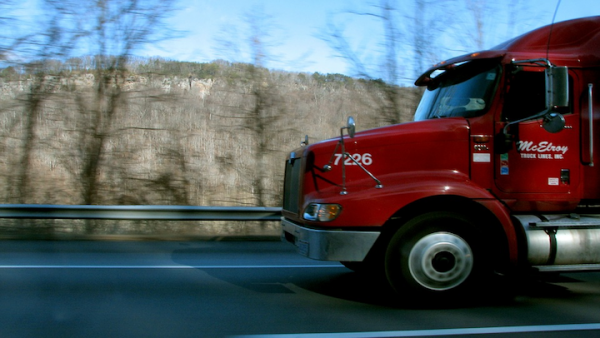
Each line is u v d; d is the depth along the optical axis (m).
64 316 4.98
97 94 12.83
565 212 5.80
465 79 6.11
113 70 12.88
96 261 7.80
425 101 6.68
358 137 5.68
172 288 6.18
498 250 5.48
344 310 5.29
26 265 7.35
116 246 9.30
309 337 4.43
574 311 5.28
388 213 5.21
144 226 11.05
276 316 5.06
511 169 5.66
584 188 5.81
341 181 5.58
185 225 11.23
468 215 5.45
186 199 12.73
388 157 5.61
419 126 5.71
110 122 12.82
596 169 5.84
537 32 6.04
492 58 5.83
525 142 5.69
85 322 4.80
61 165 12.71
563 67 5.30
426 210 5.43
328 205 5.29
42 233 10.30
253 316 5.06
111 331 4.55
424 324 4.81
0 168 12.62
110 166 12.73
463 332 4.58
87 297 5.68
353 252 5.22
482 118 5.69
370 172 5.59
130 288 6.14
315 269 7.45
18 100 12.68
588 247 5.42
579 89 5.87
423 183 5.33
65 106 12.80
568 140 5.79
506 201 5.63
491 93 5.73
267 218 10.70
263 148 13.08
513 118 5.70
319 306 5.45
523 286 6.43
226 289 6.18
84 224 10.95
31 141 12.67
